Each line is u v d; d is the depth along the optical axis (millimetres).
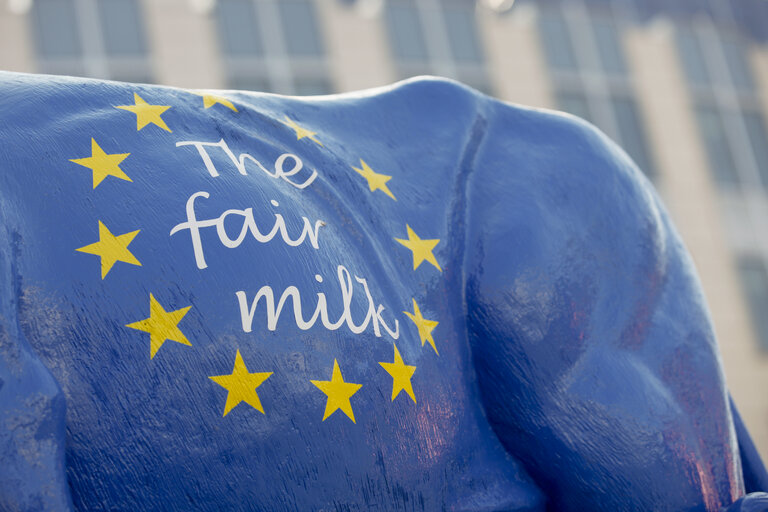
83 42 24781
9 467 1382
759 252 27188
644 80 28047
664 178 27328
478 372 2078
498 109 2379
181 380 1572
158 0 25312
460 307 2059
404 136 2184
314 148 1980
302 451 1667
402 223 2018
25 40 24500
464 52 26766
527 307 2076
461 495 1940
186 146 1777
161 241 1629
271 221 1764
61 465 1426
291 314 1702
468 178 2193
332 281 1789
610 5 28188
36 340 1490
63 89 1743
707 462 2086
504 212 2156
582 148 2299
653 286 2201
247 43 25516
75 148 1658
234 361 1619
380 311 1849
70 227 1574
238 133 1879
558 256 2127
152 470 1540
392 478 1783
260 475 1623
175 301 1598
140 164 1697
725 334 25953
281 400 1653
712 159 27859
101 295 1550
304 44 25781
